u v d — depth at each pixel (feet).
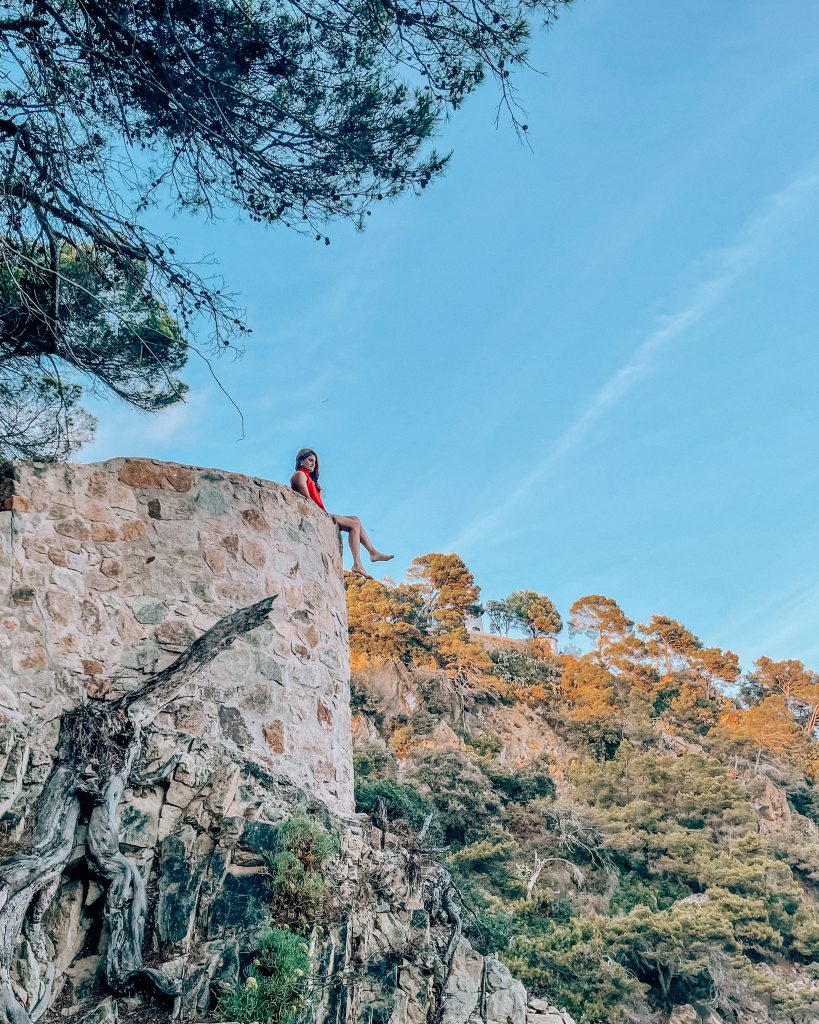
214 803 28.35
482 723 202.59
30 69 29.96
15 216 31.12
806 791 217.56
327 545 38.75
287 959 25.57
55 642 28.89
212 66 31.94
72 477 31.30
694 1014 95.40
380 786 39.32
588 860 129.90
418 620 229.25
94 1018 23.13
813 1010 100.48
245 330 32.35
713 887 124.67
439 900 34.19
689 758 182.19
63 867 24.52
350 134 33.47
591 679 234.99
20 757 26.02
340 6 31.78
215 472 34.73
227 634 29.55
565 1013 35.24
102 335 40.81
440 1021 29.27
